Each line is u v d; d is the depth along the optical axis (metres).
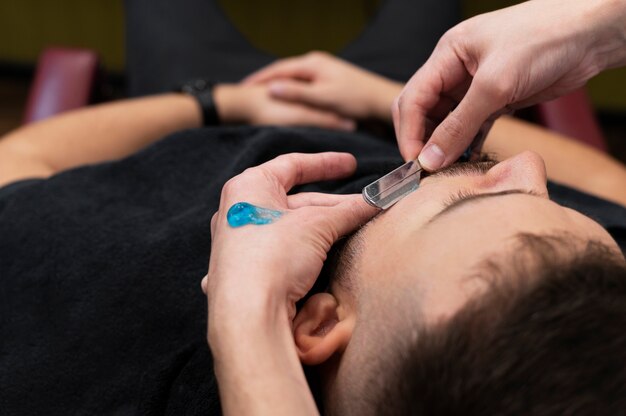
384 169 0.82
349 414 0.61
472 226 0.59
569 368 0.52
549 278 0.55
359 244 0.65
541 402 0.52
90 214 0.83
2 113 2.05
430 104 0.79
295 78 1.15
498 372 0.53
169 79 1.25
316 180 0.77
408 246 0.61
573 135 1.23
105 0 1.93
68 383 0.73
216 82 1.21
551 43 0.73
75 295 0.77
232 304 0.60
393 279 0.60
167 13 1.26
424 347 0.55
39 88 1.25
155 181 0.89
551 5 0.75
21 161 1.00
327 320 0.65
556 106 1.23
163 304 0.75
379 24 1.27
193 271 0.77
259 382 0.58
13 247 0.81
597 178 1.06
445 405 0.54
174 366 0.72
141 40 1.27
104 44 2.02
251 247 0.62
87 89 1.25
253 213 0.64
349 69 1.13
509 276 0.55
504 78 0.72
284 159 0.74
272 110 1.12
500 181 0.66
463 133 0.72
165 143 0.92
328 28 1.86
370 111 1.12
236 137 0.94
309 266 0.63
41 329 0.76
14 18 1.99
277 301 0.61
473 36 0.76
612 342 0.53
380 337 0.59
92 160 1.05
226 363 0.59
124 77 2.09
